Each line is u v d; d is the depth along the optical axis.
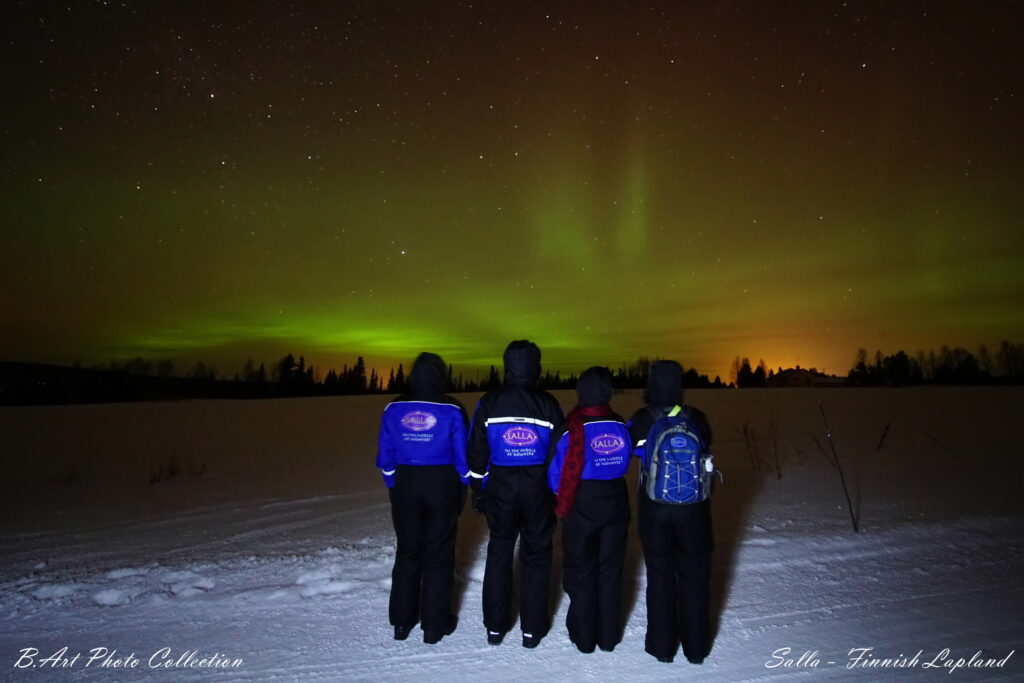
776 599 4.21
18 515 8.24
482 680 3.27
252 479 10.62
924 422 16.00
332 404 34.81
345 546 5.85
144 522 7.50
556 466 3.54
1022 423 15.20
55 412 29.34
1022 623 3.75
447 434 3.77
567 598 4.41
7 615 4.36
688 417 3.46
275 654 3.63
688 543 3.37
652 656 3.46
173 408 31.92
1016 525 5.80
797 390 37.16
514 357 3.75
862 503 6.90
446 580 3.76
